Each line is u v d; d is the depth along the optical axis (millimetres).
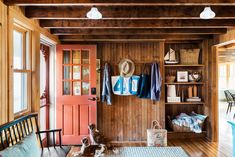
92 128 3521
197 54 5477
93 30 4422
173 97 5445
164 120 5273
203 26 3750
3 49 2604
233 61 8953
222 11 3215
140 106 5312
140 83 5188
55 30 4402
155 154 3484
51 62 4918
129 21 3783
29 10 3238
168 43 5656
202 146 4797
